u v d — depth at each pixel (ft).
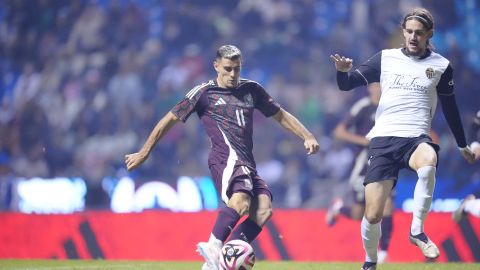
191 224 106.52
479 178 151.23
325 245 104.68
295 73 194.49
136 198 151.43
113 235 107.86
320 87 191.72
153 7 208.03
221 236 65.05
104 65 198.49
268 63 198.49
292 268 83.76
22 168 178.81
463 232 100.63
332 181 164.76
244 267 63.36
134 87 192.65
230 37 203.41
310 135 70.69
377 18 199.41
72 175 174.29
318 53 197.98
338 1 203.41
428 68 68.18
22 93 198.90
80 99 192.44
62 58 203.10
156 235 107.04
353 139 103.30
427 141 66.64
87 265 89.35
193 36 204.33
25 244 109.91
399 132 67.21
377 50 195.72
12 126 187.73
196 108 69.77
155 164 172.45
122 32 205.16
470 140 84.38
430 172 65.00
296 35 201.57
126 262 94.73
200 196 149.18
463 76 187.01
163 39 204.33
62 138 184.75
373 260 68.59
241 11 206.39
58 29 209.15
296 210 106.52
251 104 69.77
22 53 207.51
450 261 100.27
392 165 67.21
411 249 102.83
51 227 109.60
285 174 169.68
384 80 69.05
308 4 204.74
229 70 68.74
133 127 182.39
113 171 174.19
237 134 68.54
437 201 145.18
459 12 199.41
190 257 105.60
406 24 68.18
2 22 211.00
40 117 188.75
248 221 67.21
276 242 104.99
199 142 177.47
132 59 197.57
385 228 98.32
